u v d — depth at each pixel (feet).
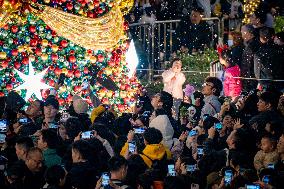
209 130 53.78
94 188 46.85
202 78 80.64
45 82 67.31
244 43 74.64
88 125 58.08
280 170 47.65
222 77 73.97
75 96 62.75
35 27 66.64
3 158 47.52
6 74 66.13
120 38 69.21
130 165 48.03
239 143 49.96
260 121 55.16
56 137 51.11
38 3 66.13
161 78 85.87
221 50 75.77
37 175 46.88
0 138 51.72
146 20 91.45
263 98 57.00
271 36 69.82
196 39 89.35
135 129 53.72
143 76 86.69
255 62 69.72
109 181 44.70
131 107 69.97
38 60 67.00
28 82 65.67
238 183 44.86
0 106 58.44
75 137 54.39
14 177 45.37
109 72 68.85
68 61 67.77
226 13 94.63
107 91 69.05
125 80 69.87
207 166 48.16
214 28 90.07
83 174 46.44
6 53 65.98
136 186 47.42
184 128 62.03
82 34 67.05
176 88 71.67
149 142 50.78
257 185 42.52
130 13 92.53
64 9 67.00
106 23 67.77
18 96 61.36
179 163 49.65
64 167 48.16
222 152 49.03
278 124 52.16
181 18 90.74
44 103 60.08
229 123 55.47
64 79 67.77
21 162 46.01
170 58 87.76
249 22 87.20
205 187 47.85
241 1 92.99
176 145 55.88
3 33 65.82
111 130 58.75
